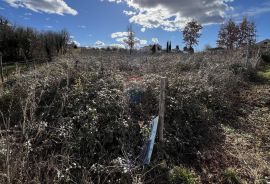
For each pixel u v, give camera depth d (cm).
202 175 385
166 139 449
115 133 433
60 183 326
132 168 356
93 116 439
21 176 302
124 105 481
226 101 691
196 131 513
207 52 2100
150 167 382
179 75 738
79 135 410
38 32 2208
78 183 341
